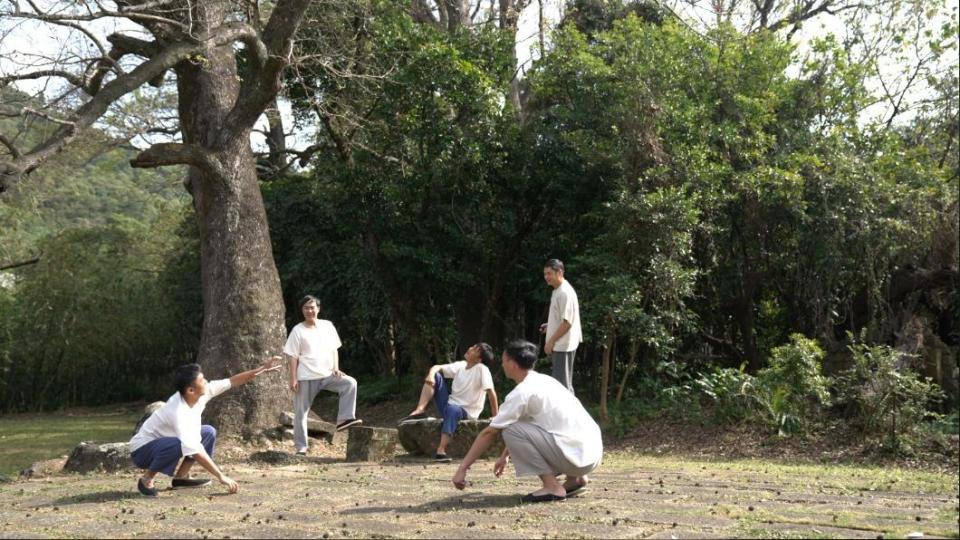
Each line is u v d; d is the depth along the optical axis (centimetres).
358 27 1398
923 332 1141
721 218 1260
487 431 543
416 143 1360
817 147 1265
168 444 609
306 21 1315
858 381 959
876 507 525
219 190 1071
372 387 1827
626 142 1211
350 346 2105
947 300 1202
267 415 1025
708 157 1257
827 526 457
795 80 1320
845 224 1189
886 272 1185
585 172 1318
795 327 1291
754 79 1303
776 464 849
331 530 469
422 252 1375
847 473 736
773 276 1295
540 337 1540
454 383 895
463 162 1331
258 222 1091
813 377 977
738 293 1309
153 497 611
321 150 1597
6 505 601
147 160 1019
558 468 545
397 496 596
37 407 2411
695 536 436
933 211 1168
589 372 1434
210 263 1071
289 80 1426
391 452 903
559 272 779
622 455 960
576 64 1331
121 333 2445
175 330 2509
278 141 1906
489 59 1397
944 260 1177
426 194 1387
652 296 1171
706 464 829
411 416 905
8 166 859
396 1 1428
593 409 1180
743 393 1009
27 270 2409
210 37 979
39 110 924
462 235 1412
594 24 1744
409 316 1536
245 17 1247
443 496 588
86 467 823
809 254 1226
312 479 716
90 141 1603
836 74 1300
